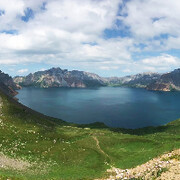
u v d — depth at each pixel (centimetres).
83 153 6638
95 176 4162
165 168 2180
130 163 5244
